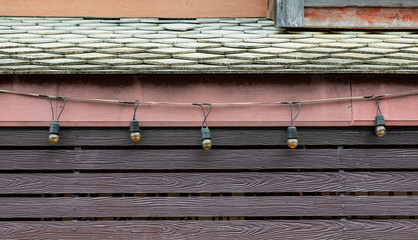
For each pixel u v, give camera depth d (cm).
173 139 412
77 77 399
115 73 375
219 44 425
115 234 396
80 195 519
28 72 368
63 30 459
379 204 405
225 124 405
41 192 398
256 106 405
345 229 402
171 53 399
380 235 403
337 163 413
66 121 396
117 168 406
